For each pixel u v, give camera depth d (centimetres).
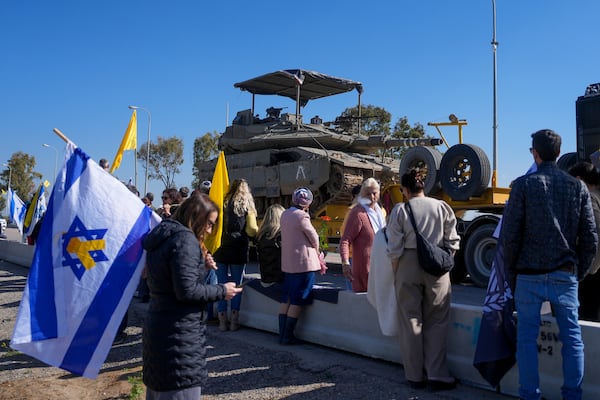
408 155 1295
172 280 338
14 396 490
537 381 416
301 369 560
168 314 341
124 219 415
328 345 638
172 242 342
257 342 675
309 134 1898
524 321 420
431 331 502
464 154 1134
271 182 1836
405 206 505
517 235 417
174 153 6769
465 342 516
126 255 411
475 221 1109
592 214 421
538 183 414
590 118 857
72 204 403
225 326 745
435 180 1210
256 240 745
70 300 391
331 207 1691
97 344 394
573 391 409
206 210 368
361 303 609
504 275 463
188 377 338
